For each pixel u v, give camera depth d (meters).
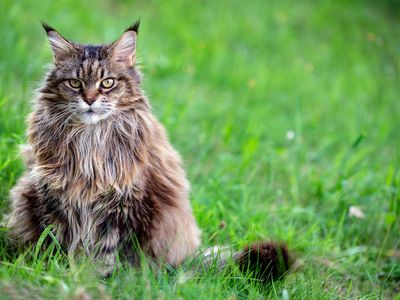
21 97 7.91
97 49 5.52
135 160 5.48
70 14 11.77
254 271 5.47
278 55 13.05
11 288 4.42
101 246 5.55
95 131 5.44
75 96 5.35
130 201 5.46
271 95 11.21
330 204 7.63
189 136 8.81
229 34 13.31
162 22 12.80
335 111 11.03
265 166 8.43
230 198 7.46
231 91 11.09
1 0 10.95
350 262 6.52
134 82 5.58
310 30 14.57
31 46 10.35
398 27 15.16
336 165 8.38
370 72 12.76
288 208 7.33
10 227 5.66
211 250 5.59
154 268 5.57
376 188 7.97
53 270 4.91
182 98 9.83
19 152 6.18
